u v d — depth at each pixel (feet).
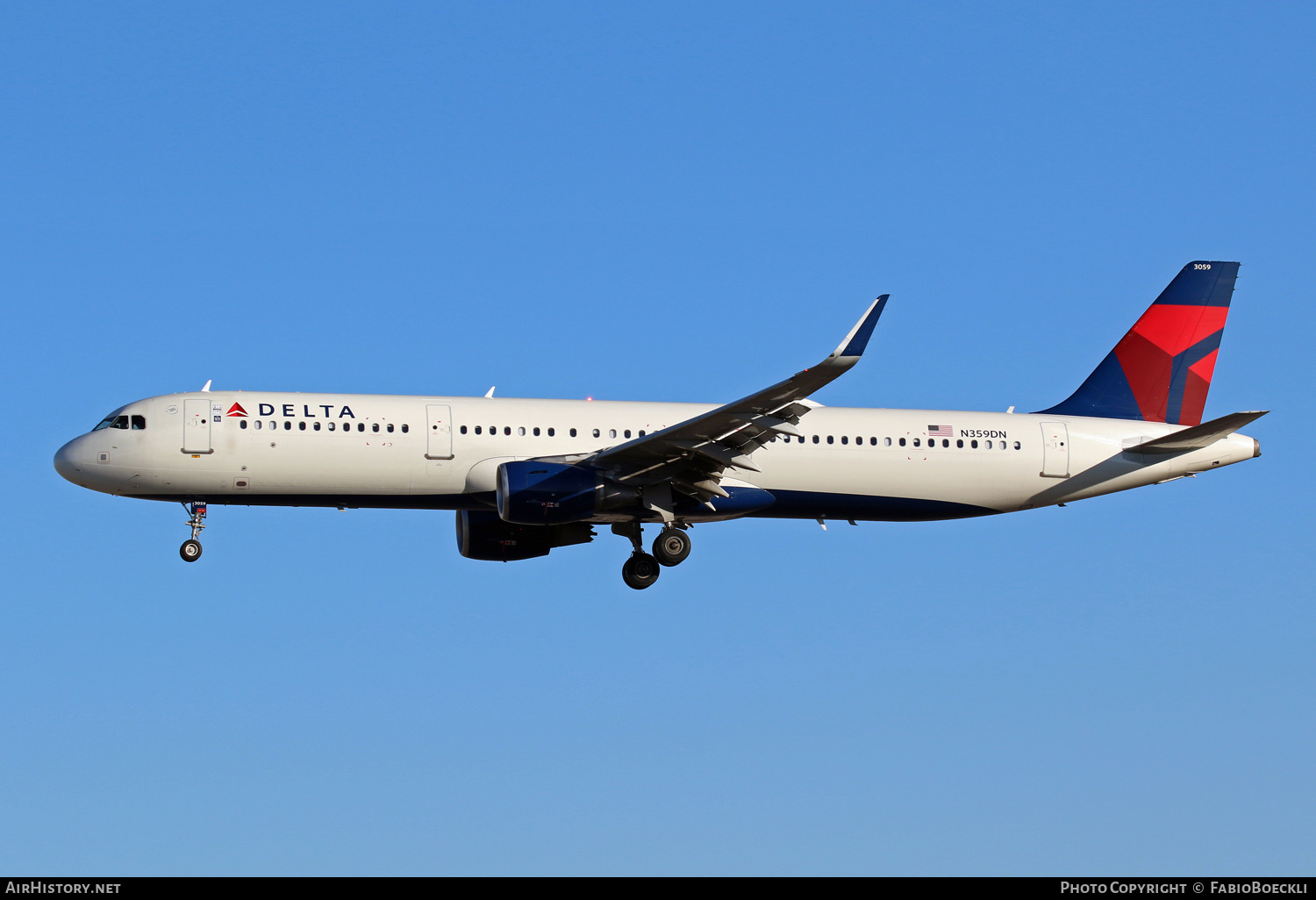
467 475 279.90
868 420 303.07
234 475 272.31
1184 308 332.39
